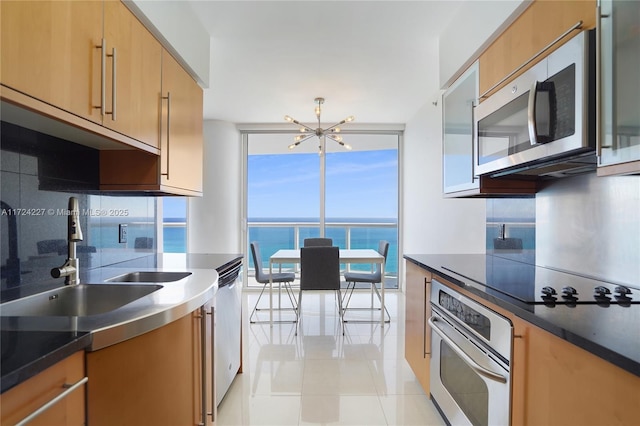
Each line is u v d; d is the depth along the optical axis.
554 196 1.75
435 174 3.59
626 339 0.77
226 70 2.94
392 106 3.97
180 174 1.85
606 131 0.96
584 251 1.55
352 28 2.26
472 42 1.80
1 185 1.19
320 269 3.26
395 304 4.24
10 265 1.23
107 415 0.89
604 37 0.95
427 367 1.95
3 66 0.80
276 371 2.43
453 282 1.53
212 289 1.42
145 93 1.47
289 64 2.81
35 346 0.73
